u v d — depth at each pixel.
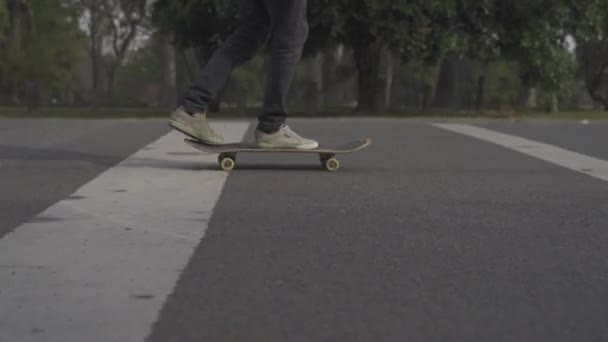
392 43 25.59
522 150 9.66
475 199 6.45
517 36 26.58
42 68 42.66
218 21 26.77
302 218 5.69
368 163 8.45
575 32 27.31
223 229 5.35
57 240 5.04
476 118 22.52
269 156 8.88
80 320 3.73
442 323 3.73
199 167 7.96
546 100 32.41
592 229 5.47
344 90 55.72
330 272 4.45
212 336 3.56
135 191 6.62
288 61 7.68
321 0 24.62
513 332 3.64
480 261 4.69
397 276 4.39
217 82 7.75
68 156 8.71
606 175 7.73
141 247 4.90
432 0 24.77
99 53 45.97
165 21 28.91
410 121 16.28
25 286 4.17
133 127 12.51
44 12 43.28
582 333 3.64
